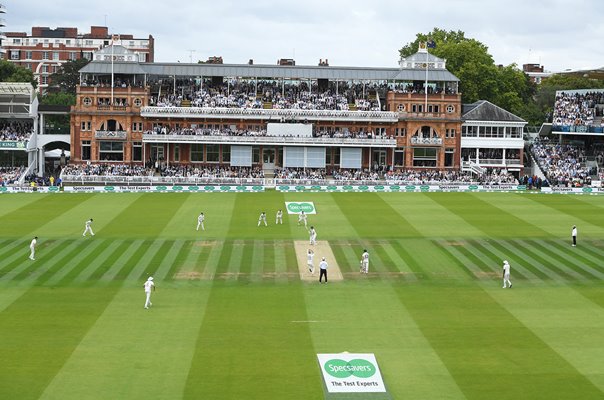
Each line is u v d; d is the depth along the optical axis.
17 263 68.25
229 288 61.72
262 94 138.88
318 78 138.50
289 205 101.31
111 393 40.91
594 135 138.12
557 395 41.28
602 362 45.78
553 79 198.38
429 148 136.00
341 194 111.69
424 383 42.69
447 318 54.16
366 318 54.03
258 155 133.50
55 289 60.44
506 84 171.88
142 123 132.62
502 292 61.06
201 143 131.25
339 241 79.50
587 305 57.56
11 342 48.25
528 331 51.34
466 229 86.00
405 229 85.81
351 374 43.72
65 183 117.94
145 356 46.09
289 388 41.84
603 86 188.38
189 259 70.94
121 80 136.38
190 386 41.88
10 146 125.44
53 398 40.25
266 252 74.19
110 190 112.69
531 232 84.56
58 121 158.38
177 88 138.62
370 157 134.00
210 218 91.38
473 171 134.50
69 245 75.56
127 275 65.00
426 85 134.62
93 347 47.50
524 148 145.12
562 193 115.00
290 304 57.34
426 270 67.88
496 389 41.94
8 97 129.00
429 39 145.62
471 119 138.88
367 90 140.25
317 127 135.12
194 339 49.19
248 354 46.62
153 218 90.88
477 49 168.75
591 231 85.44
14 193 109.94
